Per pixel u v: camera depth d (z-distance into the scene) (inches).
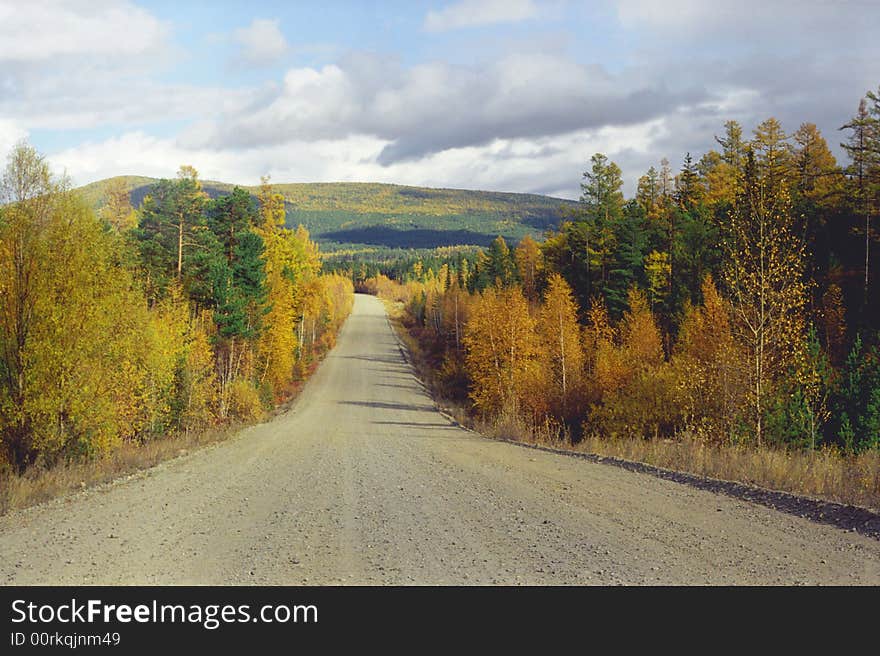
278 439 1115.3
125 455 797.2
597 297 2244.1
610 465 631.8
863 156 1737.2
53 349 847.1
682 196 2468.0
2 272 839.1
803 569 275.3
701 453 589.3
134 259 1346.0
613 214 2466.8
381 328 5073.8
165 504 469.7
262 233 2110.0
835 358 1341.0
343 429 1350.9
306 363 2864.2
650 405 1149.1
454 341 3422.7
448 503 455.5
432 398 2244.1
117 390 991.0
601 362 1443.2
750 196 782.5
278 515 422.6
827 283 1633.9
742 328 793.6
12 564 311.3
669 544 319.0
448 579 274.2
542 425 1403.8
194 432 1274.6
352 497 495.8
